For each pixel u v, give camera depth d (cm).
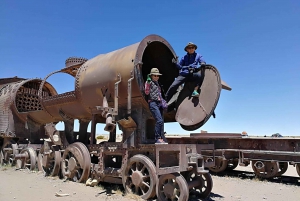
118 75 708
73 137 923
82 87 811
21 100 1256
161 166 596
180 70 707
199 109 670
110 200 604
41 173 976
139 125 693
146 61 846
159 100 652
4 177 915
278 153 966
